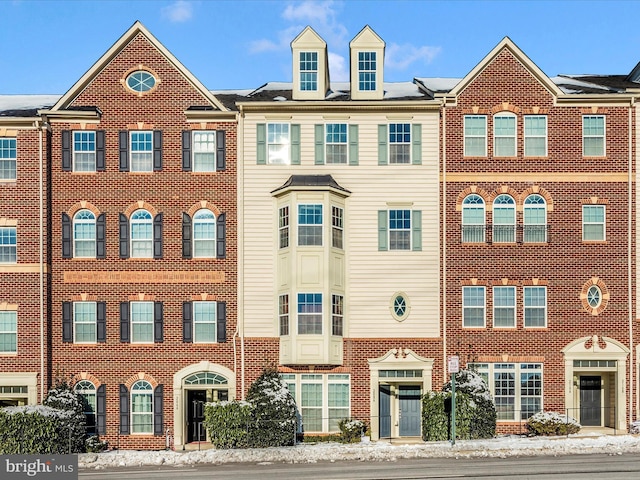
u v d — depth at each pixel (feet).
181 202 110.42
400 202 109.81
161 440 107.24
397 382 109.40
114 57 111.55
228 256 109.70
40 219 107.96
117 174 110.22
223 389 109.70
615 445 94.22
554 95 111.04
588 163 110.93
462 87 110.83
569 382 108.37
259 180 110.22
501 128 111.04
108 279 109.50
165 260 109.81
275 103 109.81
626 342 109.40
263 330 108.47
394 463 87.04
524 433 107.34
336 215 108.47
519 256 109.81
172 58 110.83
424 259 109.29
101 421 107.65
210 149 111.14
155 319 108.99
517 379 108.47
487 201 110.11
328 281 106.01
